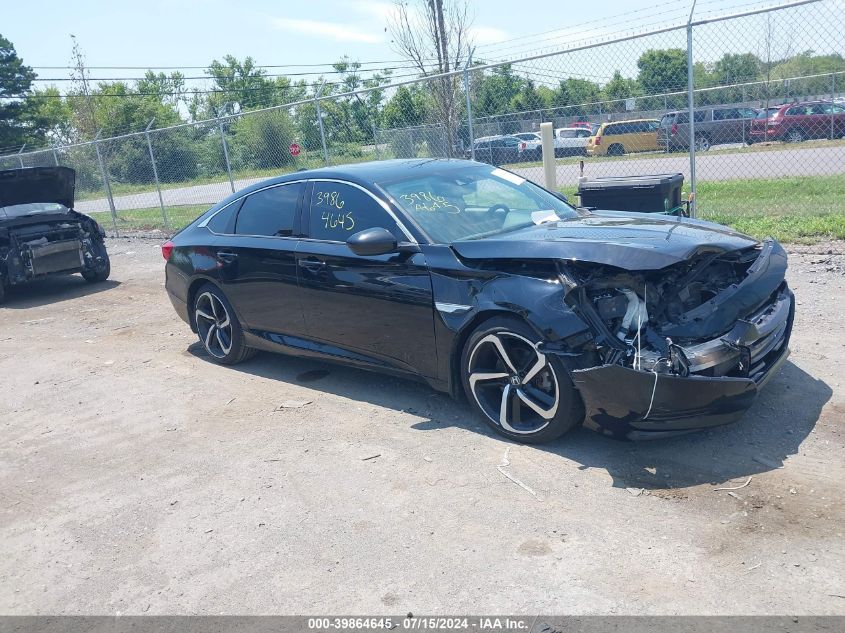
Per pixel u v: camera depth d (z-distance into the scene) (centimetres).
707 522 326
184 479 426
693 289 406
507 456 407
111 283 1113
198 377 609
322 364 606
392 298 461
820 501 333
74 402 581
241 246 564
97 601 321
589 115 1339
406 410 489
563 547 320
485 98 1468
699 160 1593
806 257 762
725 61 1084
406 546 334
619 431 376
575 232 432
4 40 4578
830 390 445
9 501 424
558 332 378
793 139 1591
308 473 415
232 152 1952
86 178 2241
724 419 366
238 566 334
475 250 421
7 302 1047
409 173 517
